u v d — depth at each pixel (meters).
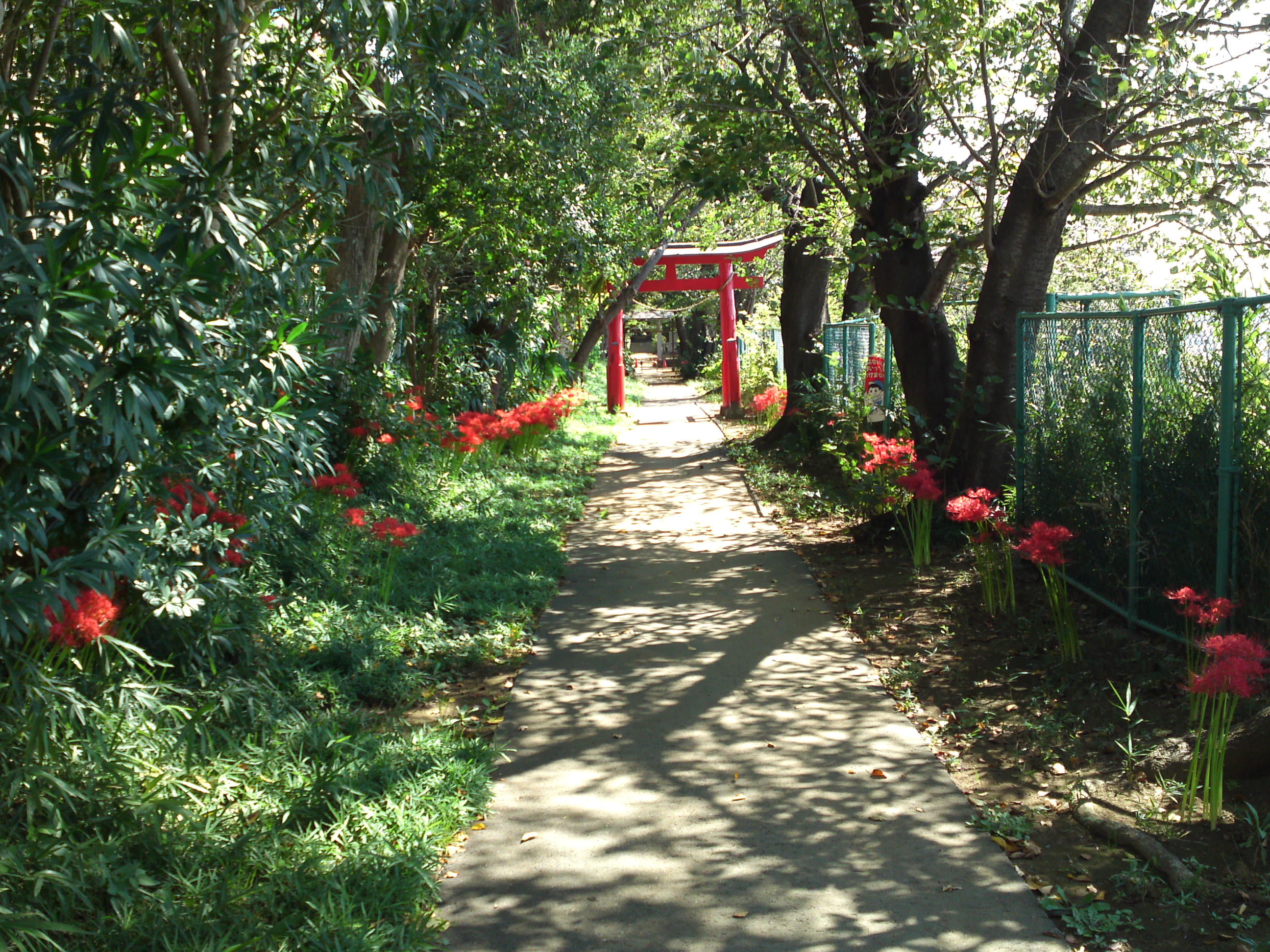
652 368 53.84
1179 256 8.46
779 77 9.62
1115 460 6.37
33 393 2.95
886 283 9.42
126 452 3.70
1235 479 4.96
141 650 3.79
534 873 3.65
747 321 32.72
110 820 3.42
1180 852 3.71
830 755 4.66
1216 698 3.92
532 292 13.40
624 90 12.61
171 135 3.70
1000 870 3.62
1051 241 8.45
